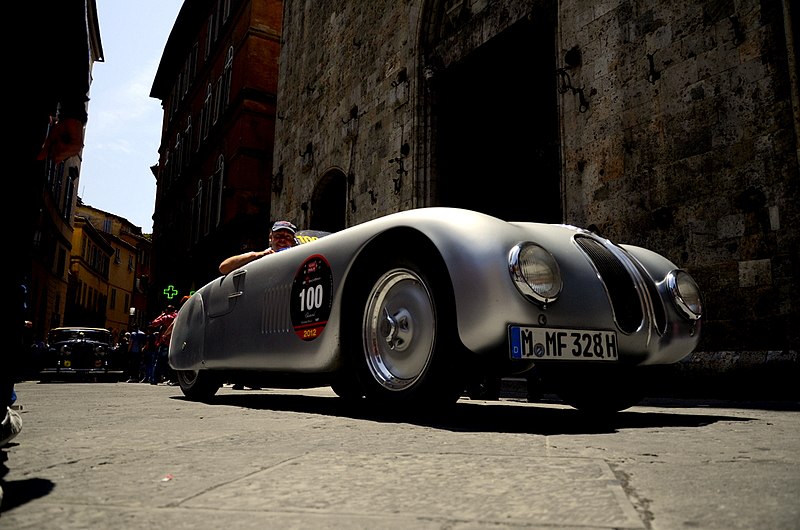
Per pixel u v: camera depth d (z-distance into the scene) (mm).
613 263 2492
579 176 6762
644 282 2518
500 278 2115
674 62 5844
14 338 1135
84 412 2906
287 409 3088
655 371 2779
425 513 887
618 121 6355
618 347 2355
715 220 5312
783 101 4906
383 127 11109
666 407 3598
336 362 2768
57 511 895
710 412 3041
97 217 49219
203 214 21969
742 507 925
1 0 1053
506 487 1065
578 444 1646
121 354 14664
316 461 1338
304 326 2926
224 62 21578
